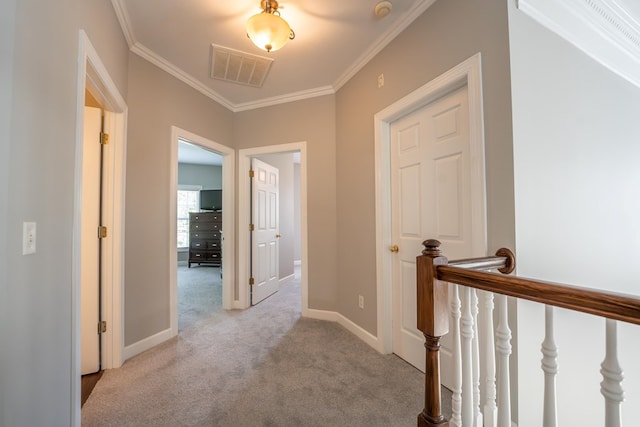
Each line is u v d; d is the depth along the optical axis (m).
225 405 1.57
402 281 2.13
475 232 1.46
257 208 3.62
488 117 1.43
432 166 1.86
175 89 2.60
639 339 1.44
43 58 0.98
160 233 2.41
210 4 1.83
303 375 1.88
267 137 3.25
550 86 1.48
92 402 1.59
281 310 3.28
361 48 2.31
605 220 1.70
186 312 3.21
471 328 1.00
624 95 1.91
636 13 1.80
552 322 0.75
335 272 2.93
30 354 0.92
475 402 1.00
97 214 1.95
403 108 2.00
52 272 1.06
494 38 1.40
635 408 1.43
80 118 1.27
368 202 2.41
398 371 1.93
